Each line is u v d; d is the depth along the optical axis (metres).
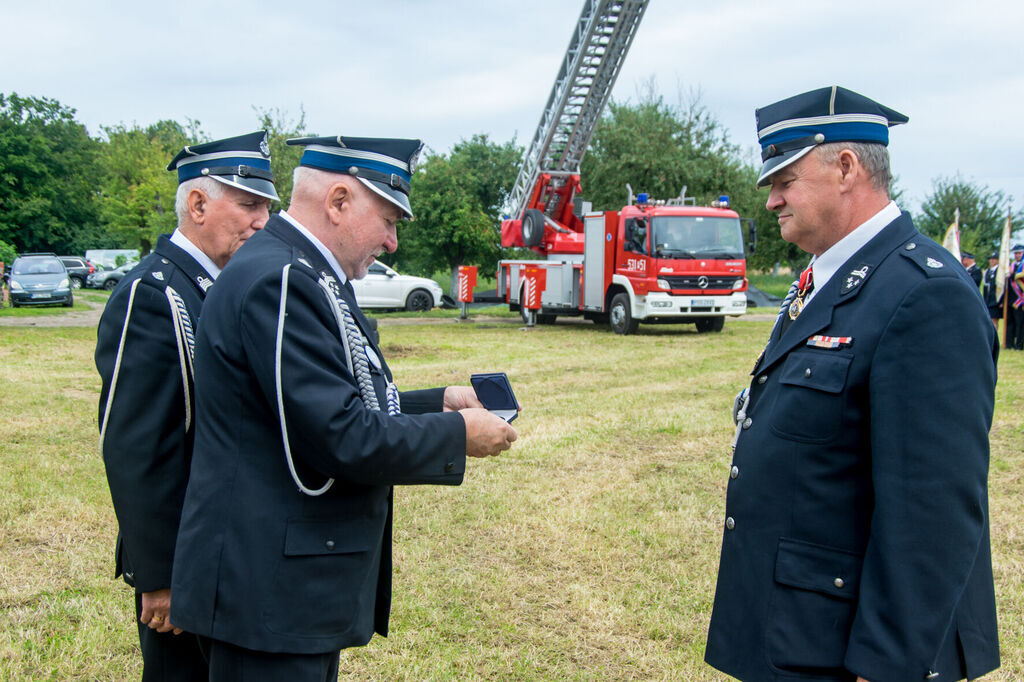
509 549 4.07
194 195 2.22
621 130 26.69
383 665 2.97
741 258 14.09
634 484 5.13
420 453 1.67
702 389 8.54
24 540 4.04
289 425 1.60
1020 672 2.90
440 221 26.75
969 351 1.48
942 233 35.22
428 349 12.11
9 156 43.03
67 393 7.98
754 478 1.72
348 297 1.83
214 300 1.71
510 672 2.94
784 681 1.63
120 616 3.27
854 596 1.59
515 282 17.72
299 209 1.83
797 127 1.72
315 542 1.65
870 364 1.56
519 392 8.34
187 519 1.70
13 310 19.19
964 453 1.46
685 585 3.66
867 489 1.60
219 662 1.67
